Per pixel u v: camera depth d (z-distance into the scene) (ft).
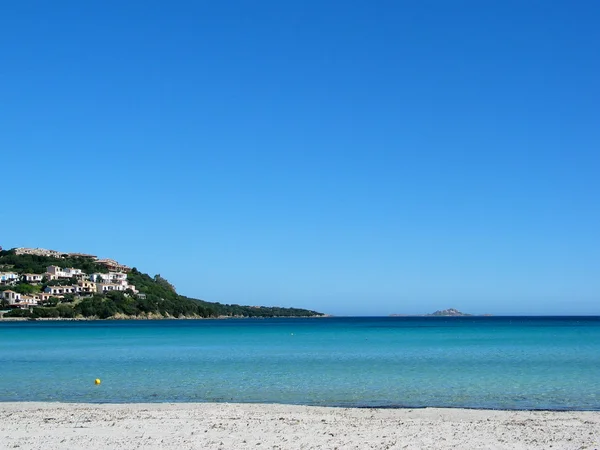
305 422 78.23
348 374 138.82
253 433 71.46
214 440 67.82
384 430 73.36
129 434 70.69
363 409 90.33
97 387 119.24
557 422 78.69
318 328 569.64
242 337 360.07
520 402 100.12
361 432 72.13
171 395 108.88
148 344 277.85
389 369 149.07
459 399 103.24
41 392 112.88
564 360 171.63
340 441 67.46
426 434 71.00
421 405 97.66
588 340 293.64
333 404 99.04
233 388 117.08
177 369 152.25
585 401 100.83
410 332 443.32
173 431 72.43
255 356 195.72
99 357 194.90
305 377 133.49
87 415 83.35
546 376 132.46
